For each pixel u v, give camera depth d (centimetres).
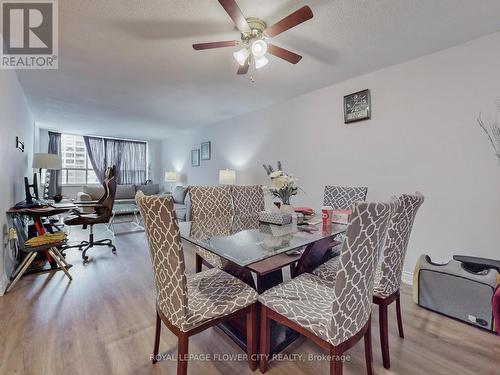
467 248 217
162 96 359
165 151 757
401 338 166
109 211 347
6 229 241
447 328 176
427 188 239
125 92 343
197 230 201
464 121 216
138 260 308
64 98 369
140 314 190
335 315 104
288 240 167
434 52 232
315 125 336
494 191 203
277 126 392
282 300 130
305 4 167
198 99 373
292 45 220
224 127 505
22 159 349
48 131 615
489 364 143
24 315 186
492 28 195
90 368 137
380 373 137
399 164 257
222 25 190
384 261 141
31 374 132
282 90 334
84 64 259
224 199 268
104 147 702
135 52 233
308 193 347
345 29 196
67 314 188
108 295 219
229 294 136
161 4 167
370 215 100
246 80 299
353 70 271
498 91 200
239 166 471
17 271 246
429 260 208
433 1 165
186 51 231
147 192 695
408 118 249
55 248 263
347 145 301
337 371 107
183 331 116
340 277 101
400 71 254
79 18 184
